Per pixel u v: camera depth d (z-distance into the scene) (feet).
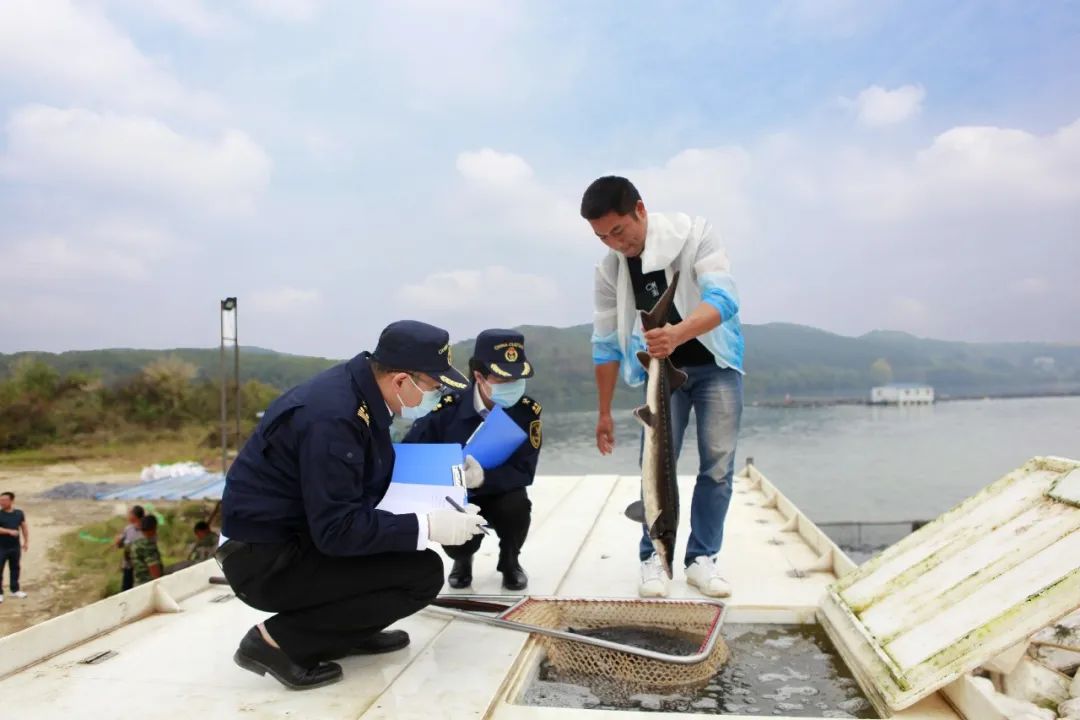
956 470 252.42
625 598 12.79
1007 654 9.08
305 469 8.70
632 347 14.10
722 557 16.29
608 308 14.76
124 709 8.77
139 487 78.79
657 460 11.30
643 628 12.56
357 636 9.63
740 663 10.94
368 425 9.23
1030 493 11.27
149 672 9.98
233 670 10.02
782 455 288.51
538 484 27.81
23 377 175.94
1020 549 9.98
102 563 64.13
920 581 10.90
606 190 12.76
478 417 13.58
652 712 9.07
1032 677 8.73
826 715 9.18
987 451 295.07
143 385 182.19
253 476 9.02
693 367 13.44
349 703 8.86
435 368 9.44
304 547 9.14
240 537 8.95
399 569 9.43
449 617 12.05
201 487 77.25
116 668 10.16
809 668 10.70
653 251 13.03
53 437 161.99
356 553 8.84
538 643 11.10
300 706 8.78
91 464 142.20
